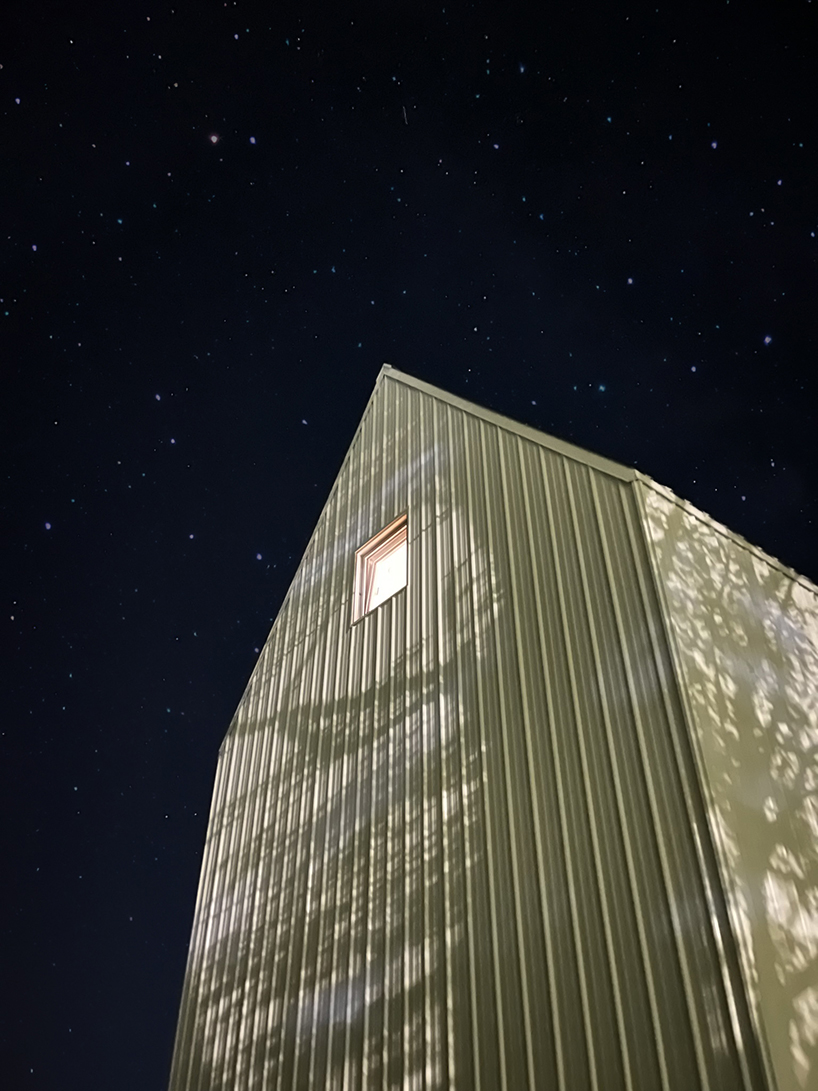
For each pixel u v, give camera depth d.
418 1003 4.34
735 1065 3.12
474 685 5.09
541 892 4.06
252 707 7.56
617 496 4.93
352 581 7.01
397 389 7.86
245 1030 5.42
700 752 3.83
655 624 4.32
